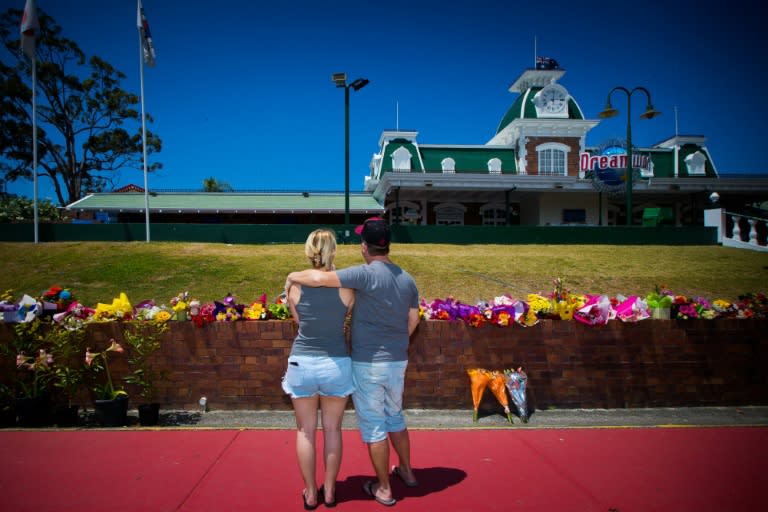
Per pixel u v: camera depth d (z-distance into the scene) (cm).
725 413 602
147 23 2372
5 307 579
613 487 384
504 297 638
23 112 3969
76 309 596
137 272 1647
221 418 568
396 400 359
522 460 437
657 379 621
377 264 355
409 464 385
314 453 345
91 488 374
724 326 632
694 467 423
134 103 4284
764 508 352
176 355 594
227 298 620
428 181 3228
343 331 348
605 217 3691
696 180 3428
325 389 340
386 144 3822
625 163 3291
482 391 574
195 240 2380
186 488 375
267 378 596
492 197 3712
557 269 1798
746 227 2709
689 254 2180
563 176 3356
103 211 3322
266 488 376
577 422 566
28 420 536
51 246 2089
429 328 603
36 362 543
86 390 589
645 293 1533
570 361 612
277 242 2394
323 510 345
